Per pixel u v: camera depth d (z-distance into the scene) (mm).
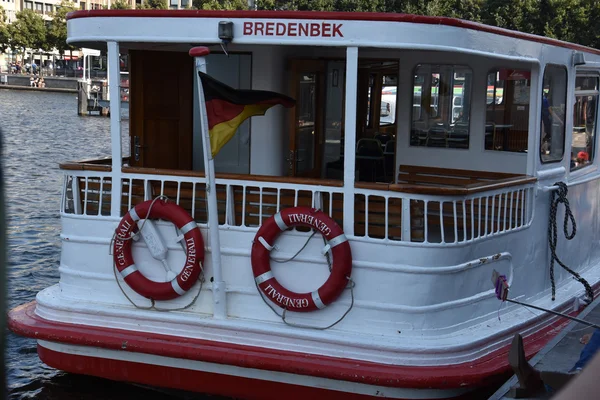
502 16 35781
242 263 6023
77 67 84875
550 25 35125
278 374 5867
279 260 5902
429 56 7812
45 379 7438
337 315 5875
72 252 6406
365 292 5812
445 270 5789
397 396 5695
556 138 7504
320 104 8125
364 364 5684
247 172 7762
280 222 5809
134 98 7570
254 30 5773
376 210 5902
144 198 6230
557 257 7496
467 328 6125
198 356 5883
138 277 6137
